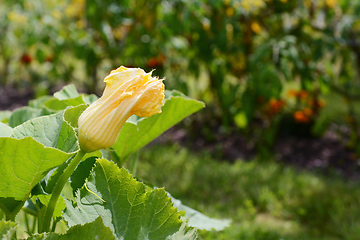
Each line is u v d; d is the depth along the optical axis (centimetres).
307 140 509
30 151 79
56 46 502
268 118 437
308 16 398
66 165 106
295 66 381
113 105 83
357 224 310
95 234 82
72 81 646
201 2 350
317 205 346
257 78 361
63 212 90
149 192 98
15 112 155
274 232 299
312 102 445
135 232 95
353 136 459
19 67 662
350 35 411
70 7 522
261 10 383
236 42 409
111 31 480
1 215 108
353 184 392
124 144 141
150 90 85
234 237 287
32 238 81
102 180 98
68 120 103
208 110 536
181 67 488
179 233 96
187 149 493
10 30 634
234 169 418
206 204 350
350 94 450
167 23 390
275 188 378
